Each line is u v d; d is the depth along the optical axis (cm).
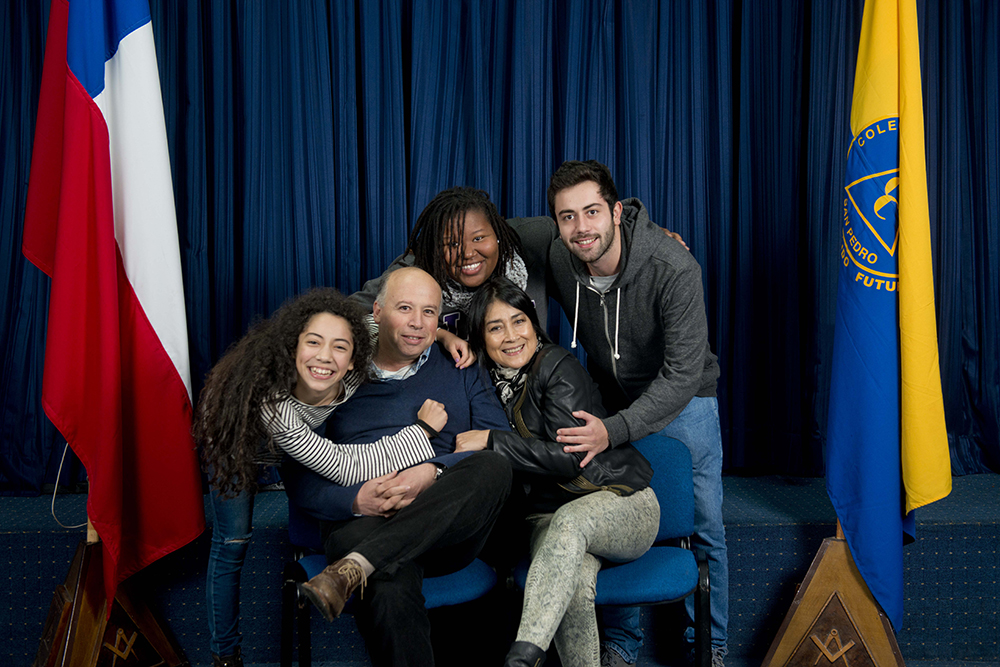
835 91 272
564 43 279
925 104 275
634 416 190
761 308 281
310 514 178
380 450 178
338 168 275
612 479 184
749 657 230
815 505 246
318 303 178
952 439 279
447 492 165
